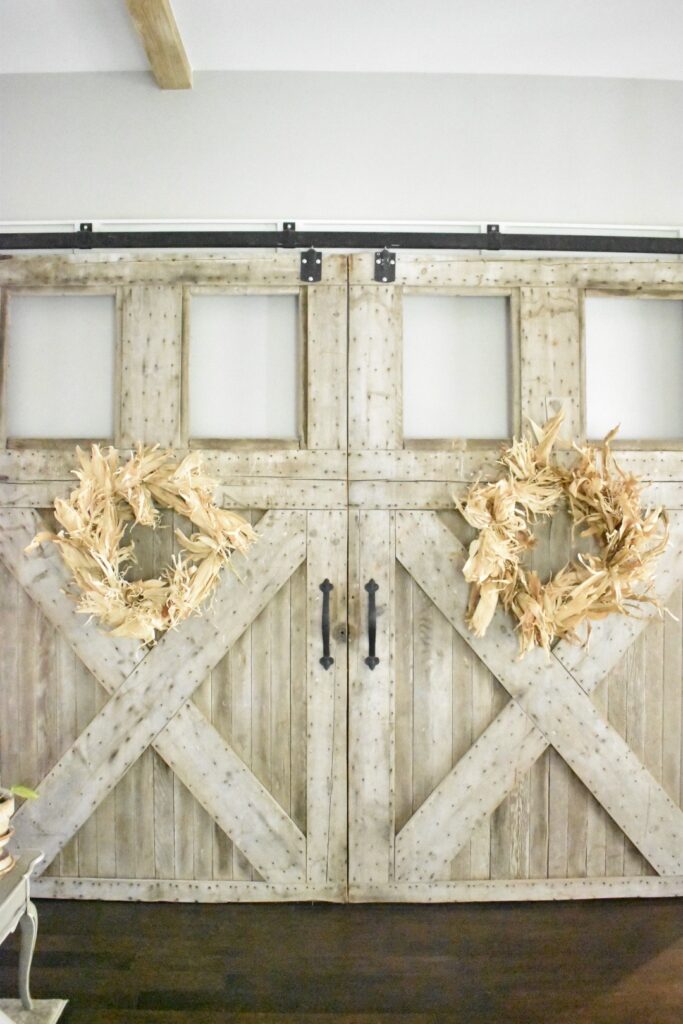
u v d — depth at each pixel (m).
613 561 2.05
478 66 2.21
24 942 1.60
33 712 2.16
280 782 2.14
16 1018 1.60
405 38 2.08
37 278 2.16
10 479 2.16
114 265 2.16
